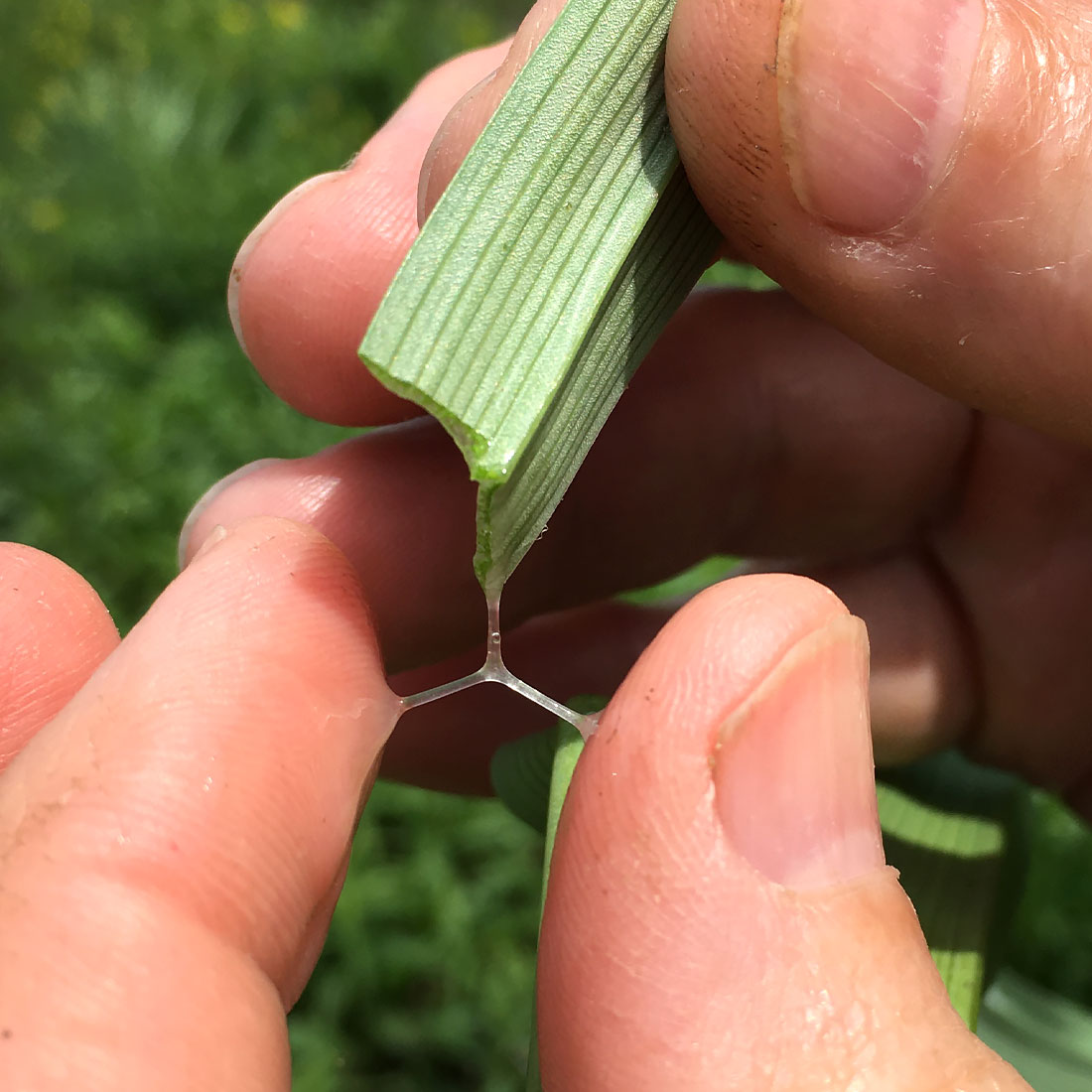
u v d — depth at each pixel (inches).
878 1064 2.2
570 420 2.4
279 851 2.5
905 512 4.3
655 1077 2.3
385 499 3.9
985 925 3.4
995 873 3.4
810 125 2.4
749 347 4.2
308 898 2.6
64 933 2.2
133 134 13.5
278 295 3.9
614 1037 2.4
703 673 2.5
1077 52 2.4
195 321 11.1
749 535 4.5
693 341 4.2
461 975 6.5
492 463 2.2
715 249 2.8
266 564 2.7
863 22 2.3
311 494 3.9
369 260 3.8
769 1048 2.3
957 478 4.2
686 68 2.4
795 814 2.4
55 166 13.4
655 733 2.4
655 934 2.4
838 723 2.5
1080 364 2.6
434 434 4.0
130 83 14.6
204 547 2.9
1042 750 4.3
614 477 4.1
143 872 2.3
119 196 12.6
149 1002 2.1
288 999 2.6
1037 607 4.1
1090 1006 6.1
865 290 2.6
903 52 2.3
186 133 13.8
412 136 4.0
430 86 4.1
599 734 2.5
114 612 8.4
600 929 2.4
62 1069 2.0
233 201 12.2
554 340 2.3
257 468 4.1
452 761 4.7
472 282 2.2
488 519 2.3
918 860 3.5
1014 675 4.1
